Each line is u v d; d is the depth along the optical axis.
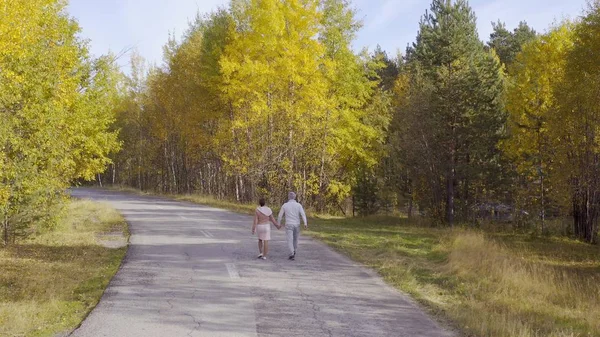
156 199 39.03
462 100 28.52
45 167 15.46
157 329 6.97
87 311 7.98
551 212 33.97
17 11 11.76
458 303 9.13
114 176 72.81
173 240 16.05
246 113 29.47
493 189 29.75
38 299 8.80
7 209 13.59
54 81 15.57
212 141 34.97
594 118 20.27
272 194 30.05
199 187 46.59
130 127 60.16
